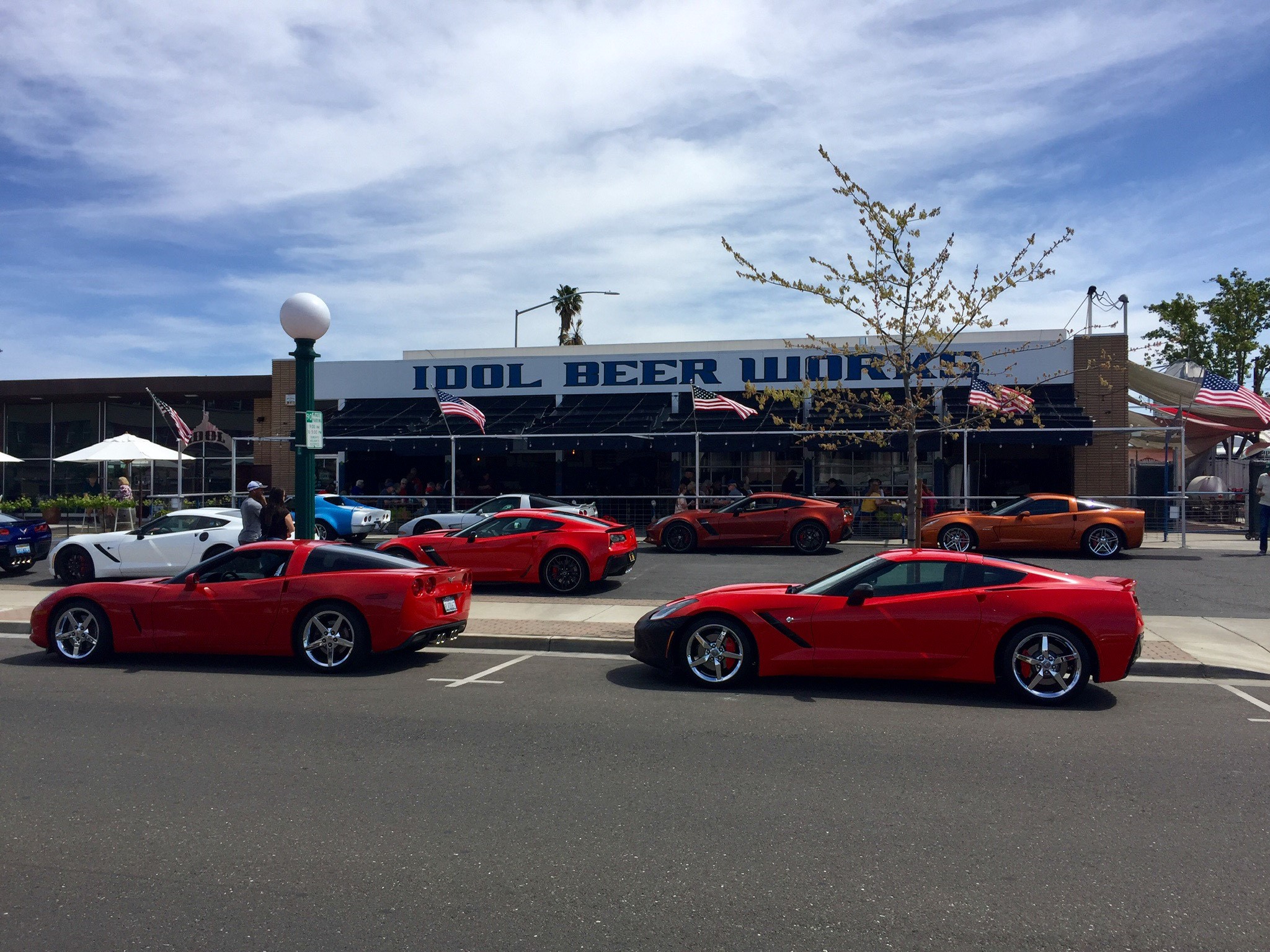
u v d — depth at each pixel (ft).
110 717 23.79
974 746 21.25
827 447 61.11
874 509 68.64
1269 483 59.11
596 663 31.42
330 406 96.07
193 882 13.92
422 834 15.79
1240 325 110.83
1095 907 13.10
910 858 14.82
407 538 48.47
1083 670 25.09
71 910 12.99
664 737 21.97
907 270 37.68
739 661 27.04
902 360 38.47
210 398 110.73
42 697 26.05
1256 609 40.27
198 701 25.62
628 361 90.63
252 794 17.81
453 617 31.78
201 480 111.24
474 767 19.58
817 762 19.95
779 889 13.69
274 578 30.17
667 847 15.24
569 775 19.07
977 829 16.08
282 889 13.70
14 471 114.42
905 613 26.05
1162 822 16.40
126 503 73.82
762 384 87.40
